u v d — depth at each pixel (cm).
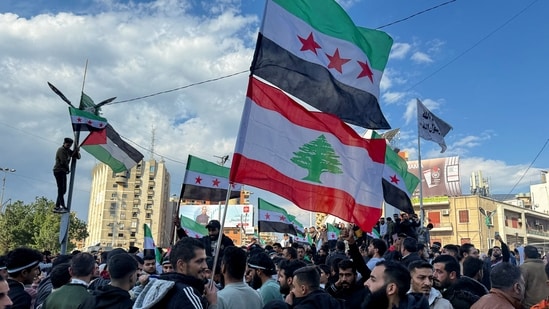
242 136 541
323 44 638
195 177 1294
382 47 727
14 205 5359
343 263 581
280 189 557
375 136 1335
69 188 1353
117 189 12144
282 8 604
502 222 6050
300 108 598
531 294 643
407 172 1406
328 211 591
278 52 586
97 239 11812
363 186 625
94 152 1403
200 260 404
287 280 604
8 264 539
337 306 477
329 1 653
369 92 668
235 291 471
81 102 1384
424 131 1848
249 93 558
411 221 1459
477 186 7150
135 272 455
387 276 415
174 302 357
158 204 12156
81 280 515
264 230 1739
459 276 597
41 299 601
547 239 6519
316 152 596
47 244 5091
